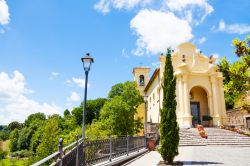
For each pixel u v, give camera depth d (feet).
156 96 116.37
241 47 28.19
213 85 104.12
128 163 41.52
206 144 73.82
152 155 54.39
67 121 227.81
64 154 20.45
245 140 77.46
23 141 275.80
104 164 32.07
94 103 240.32
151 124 89.97
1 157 244.83
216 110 101.76
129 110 122.93
